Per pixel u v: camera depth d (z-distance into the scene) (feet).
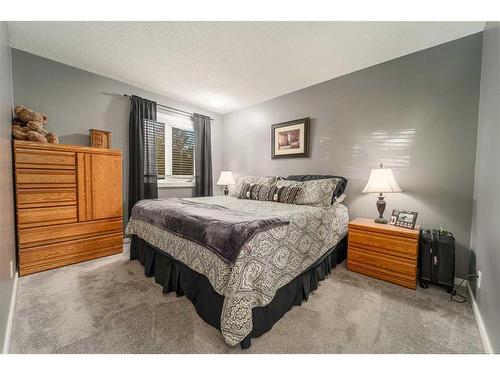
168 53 7.68
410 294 5.91
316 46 7.14
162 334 4.32
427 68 7.19
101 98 9.56
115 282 6.46
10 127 6.35
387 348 4.02
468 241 6.54
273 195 9.00
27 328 4.43
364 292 6.03
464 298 5.73
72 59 8.21
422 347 4.06
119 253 8.92
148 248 7.12
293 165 11.06
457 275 6.66
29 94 7.91
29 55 7.86
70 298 5.56
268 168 12.21
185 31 6.48
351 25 6.13
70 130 8.82
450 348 4.04
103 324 4.59
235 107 13.37
